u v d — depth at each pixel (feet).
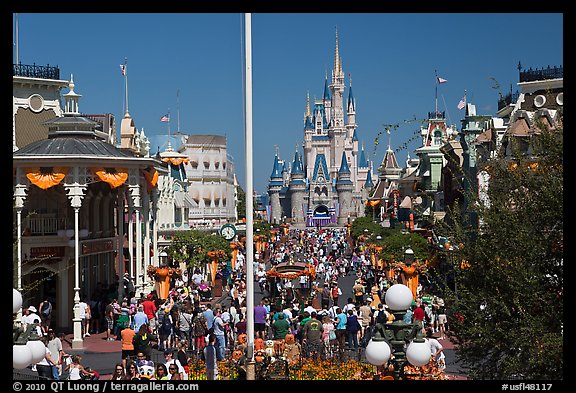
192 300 111.14
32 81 148.05
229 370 70.28
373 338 45.16
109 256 140.77
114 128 179.01
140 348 74.69
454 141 181.47
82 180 106.52
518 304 45.44
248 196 59.52
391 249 162.30
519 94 150.41
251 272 58.95
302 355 73.87
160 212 225.97
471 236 54.90
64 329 114.93
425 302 101.09
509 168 50.98
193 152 352.90
